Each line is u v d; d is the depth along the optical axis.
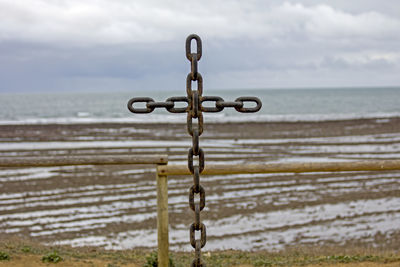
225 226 14.98
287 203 17.72
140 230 14.68
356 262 7.90
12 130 47.75
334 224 15.19
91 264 7.66
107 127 51.91
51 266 7.26
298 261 8.34
